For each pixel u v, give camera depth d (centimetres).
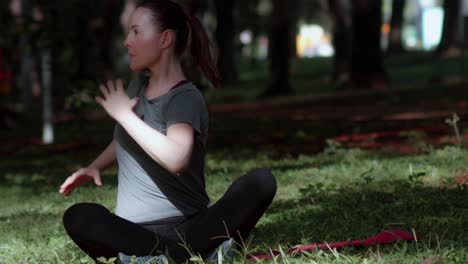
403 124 1697
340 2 3900
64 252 611
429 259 516
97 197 927
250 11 5628
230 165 1178
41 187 1107
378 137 1485
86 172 511
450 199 739
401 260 521
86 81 1628
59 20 2038
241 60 6512
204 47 509
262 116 2308
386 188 823
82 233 496
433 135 1457
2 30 1973
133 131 470
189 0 2269
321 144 1460
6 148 1897
